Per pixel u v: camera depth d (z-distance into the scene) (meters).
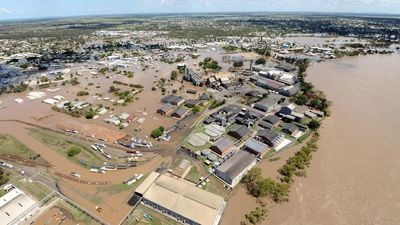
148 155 80.19
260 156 78.88
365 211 60.56
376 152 82.31
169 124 100.69
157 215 58.62
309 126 97.19
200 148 83.75
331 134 92.94
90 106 118.69
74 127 98.31
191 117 106.44
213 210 56.06
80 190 65.81
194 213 55.66
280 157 79.56
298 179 70.38
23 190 65.25
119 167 74.44
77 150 80.75
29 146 85.81
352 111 111.62
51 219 57.16
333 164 76.50
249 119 102.06
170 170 72.69
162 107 112.25
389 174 72.44
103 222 56.56
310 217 58.94
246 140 88.56
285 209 60.94
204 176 71.00
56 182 68.69
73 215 58.41
